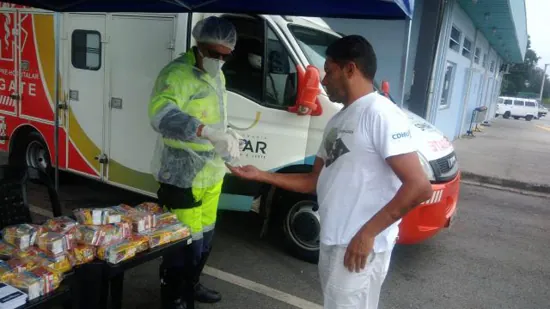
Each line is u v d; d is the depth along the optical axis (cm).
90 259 227
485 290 408
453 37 1175
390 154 190
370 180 199
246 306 352
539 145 1577
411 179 188
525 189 865
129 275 389
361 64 202
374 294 218
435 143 418
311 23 456
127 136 462
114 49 458
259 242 471
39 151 575
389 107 197
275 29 402
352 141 199
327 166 213
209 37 266
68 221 242
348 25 880
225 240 471
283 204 435
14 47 553
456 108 1395
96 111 484
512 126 2531
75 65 495
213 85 282
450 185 407
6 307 182
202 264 322
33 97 545
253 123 410
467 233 559
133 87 450
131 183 468
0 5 557
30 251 220
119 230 239
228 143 239
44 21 514
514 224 619
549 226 624
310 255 428
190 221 288
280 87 404
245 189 420
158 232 253
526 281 433
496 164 1046
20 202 299
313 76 380
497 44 2095
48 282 201
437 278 424
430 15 899
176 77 263
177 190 281
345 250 206
